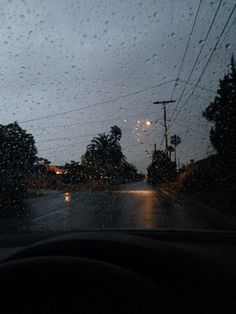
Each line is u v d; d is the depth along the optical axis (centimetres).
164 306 153
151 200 2128
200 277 205
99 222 1158
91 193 2970
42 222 1235
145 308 151
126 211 1512
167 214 1355
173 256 208
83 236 221
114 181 4106
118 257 201
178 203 1873
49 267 163
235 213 1140
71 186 3784
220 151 1653
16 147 2408
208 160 2058
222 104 1595
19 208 1841
